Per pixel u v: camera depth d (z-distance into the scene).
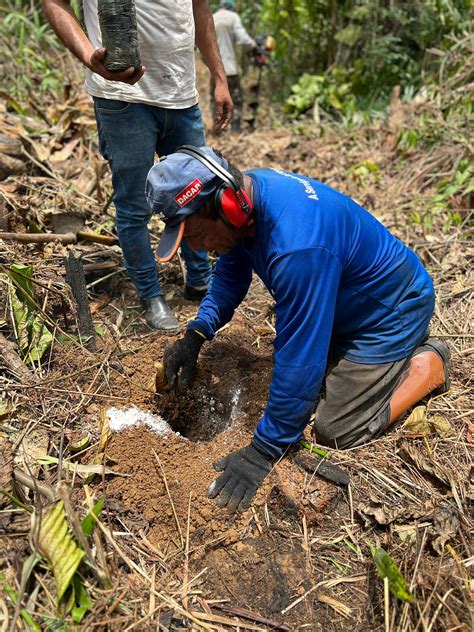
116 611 1.82
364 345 2.43
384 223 4.14
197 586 2.01
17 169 3.73
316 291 1.99
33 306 2.69
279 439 2.20
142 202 2.77
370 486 2.30
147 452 2.34
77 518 1.81
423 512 2.17
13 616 1.71
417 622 1.83
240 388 2.74
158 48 2.54
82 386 2.60
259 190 2.05
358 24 6.84
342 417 2.42
